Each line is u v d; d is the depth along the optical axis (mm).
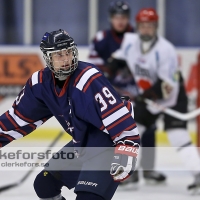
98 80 9727
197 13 25750
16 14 26328
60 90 9938
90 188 9719
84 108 9711
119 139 9688
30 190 16234
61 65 9594
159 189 16828
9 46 24734
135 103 17297
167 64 16875
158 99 17078
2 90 24750
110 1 26062
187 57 24250
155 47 16969
